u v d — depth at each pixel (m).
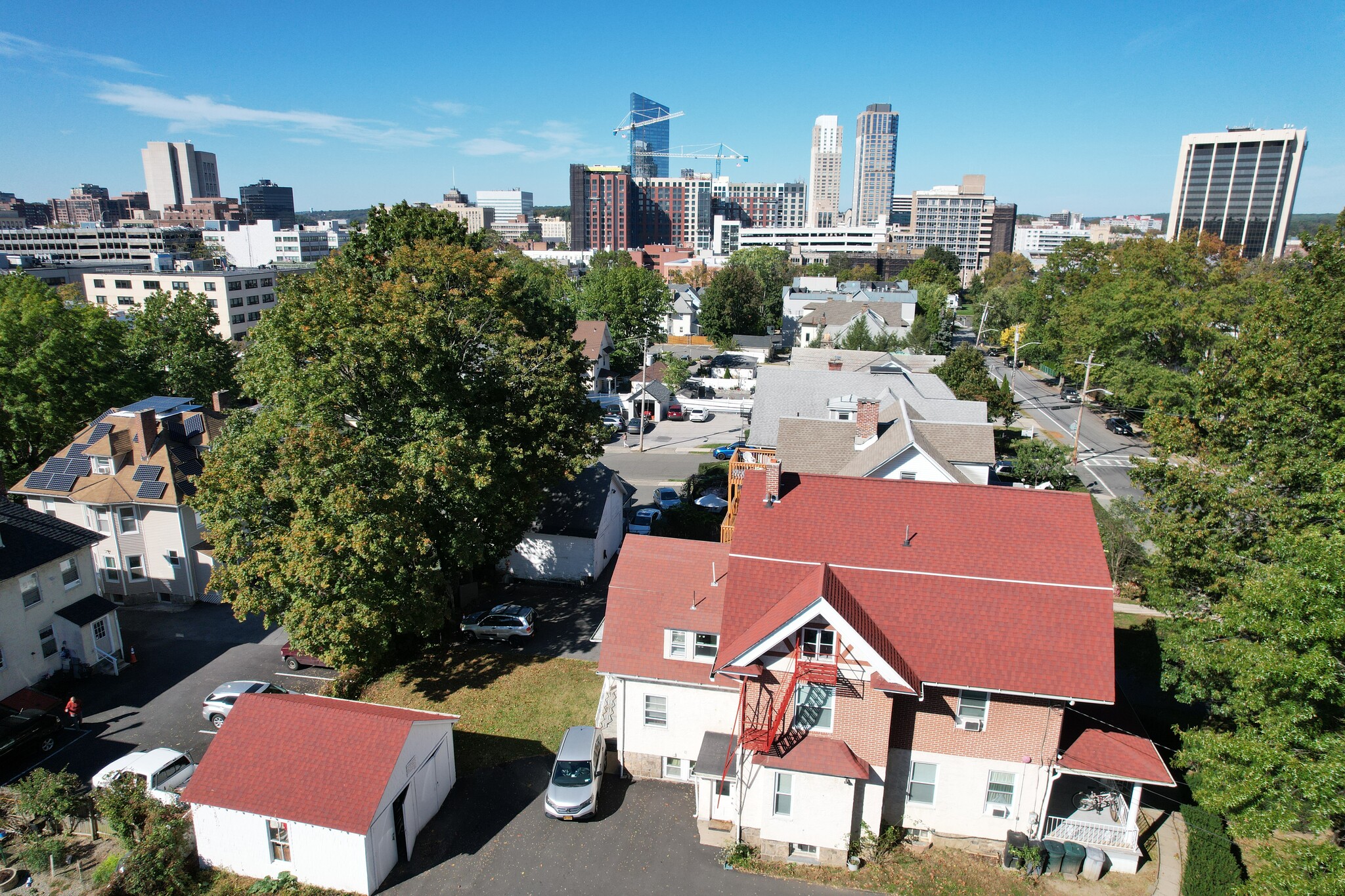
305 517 30.50
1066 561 25.41
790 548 26.58
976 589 24.97
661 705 27.12
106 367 57.16
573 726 28.88
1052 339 105.38
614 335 109.88
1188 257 93.94
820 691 24.02
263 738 24.75
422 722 25.34
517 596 43.41
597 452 41.94
